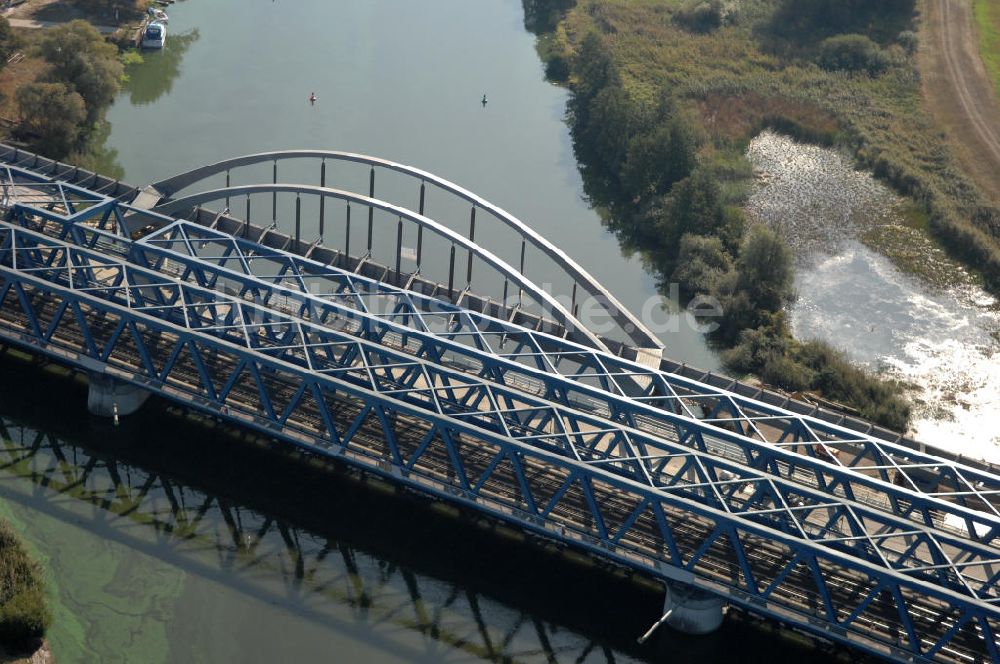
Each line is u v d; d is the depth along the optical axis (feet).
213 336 323.98
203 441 350.64
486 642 298.56
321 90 618.85
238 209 492.54
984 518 287.89
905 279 485.56
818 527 307.99
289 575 311.88
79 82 531.91
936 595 264.31
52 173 460.96
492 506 307.78
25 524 320.50
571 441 305.53
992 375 431.43
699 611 297.94
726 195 528.22
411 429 340.59
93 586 303.27
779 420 324.60
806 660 298.76
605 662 297.12
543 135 593.01
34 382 365.40
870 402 400.06
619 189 543.39
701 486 290.56
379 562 317.83
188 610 298.76
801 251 498.28
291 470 343.05
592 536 301.84
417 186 529.86
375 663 289.12
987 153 582.35
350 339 327.26
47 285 338.13
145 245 362.33
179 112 579.48
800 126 596.29
